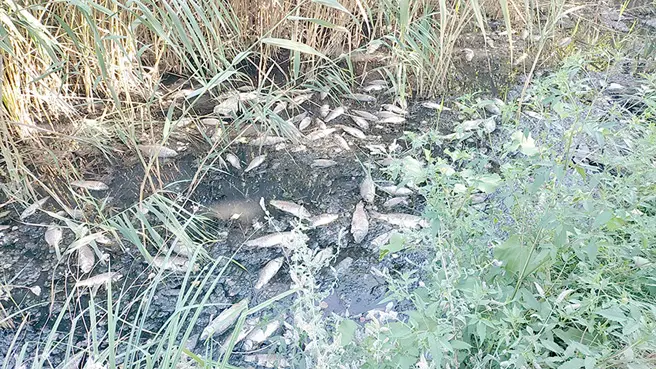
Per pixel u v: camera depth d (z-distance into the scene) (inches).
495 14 127.6
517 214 51.3
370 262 65.9
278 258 65.6
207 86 66.1
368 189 76.9
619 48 111.4
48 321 57.3
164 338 42.8
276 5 102.0
